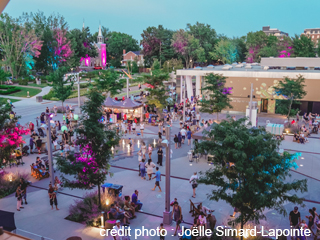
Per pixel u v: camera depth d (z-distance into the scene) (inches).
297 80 1502.2
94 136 650.8
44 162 962.7
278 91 1576.0
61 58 3550.7
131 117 1493.6
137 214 668.1
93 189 802.8
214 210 678.5
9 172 885.8
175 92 2346.2
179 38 4443.9
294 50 3654.0
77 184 657.0
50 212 679.1
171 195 759.7
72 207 681.0
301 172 915.4
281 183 490.9
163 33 4603.8
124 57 5718.5
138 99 2148.1
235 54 4404.5
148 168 853.8
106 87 1943.9
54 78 1792.6
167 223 618.8
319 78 1636.3
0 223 501.4
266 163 491.2
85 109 660.7
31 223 628.7
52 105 2043.6
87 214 642.8
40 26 3540.8
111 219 614.2
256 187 470.9
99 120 712.4
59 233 590.9
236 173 492.7
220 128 511.8
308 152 1106.1
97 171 664.4
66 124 1432.1
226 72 1865.2
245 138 490.6
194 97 2055.9
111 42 5925.2
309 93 1748.3
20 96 2390.5
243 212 499.5
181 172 912.3
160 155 960.9
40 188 808.3
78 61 3981.3
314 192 776.9
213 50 4530.0
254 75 1788.9
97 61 5221.5
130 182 841.5
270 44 4212.6
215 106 1384.1
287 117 1642.5
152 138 1277.1
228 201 513.0
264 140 502.9
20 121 1567.4
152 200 732.7
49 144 761.6
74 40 3831.2
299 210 683.4
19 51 3102.9
